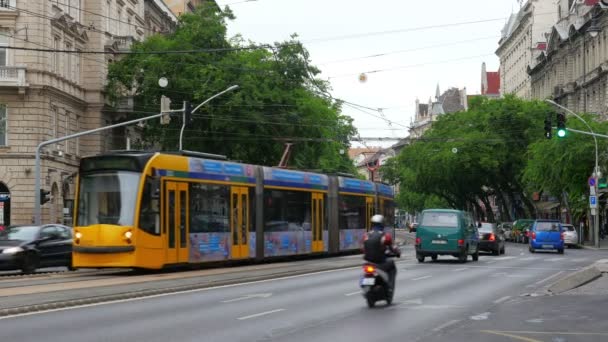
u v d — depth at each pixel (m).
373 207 45.97
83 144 61.53
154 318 15.81
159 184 27.62
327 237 39.97
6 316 16.09
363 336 13.48
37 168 39.06
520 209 88.44
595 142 61.03
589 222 69.38
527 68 108.81
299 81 58.28
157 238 27.38
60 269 35.16
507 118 80.12
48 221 54.47
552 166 64.94
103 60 62.19
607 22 76.50
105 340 12.84
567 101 89.44
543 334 13.78
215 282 23.67
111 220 26.80
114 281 24.08
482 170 83.25
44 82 53.28
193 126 55.19
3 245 28.91
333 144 75.56
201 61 55.69
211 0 58.25
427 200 128.75
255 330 14.15
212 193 30.70
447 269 31.44
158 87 55.47
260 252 33.94
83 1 61.44
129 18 70.19
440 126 88.06
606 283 24.44
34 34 52.94
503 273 29.28
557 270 31.20
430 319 15.87
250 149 54.91
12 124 53.03
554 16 111.56
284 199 36.09
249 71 55.31
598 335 13.68
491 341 12.95
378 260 18.11
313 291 21.81
